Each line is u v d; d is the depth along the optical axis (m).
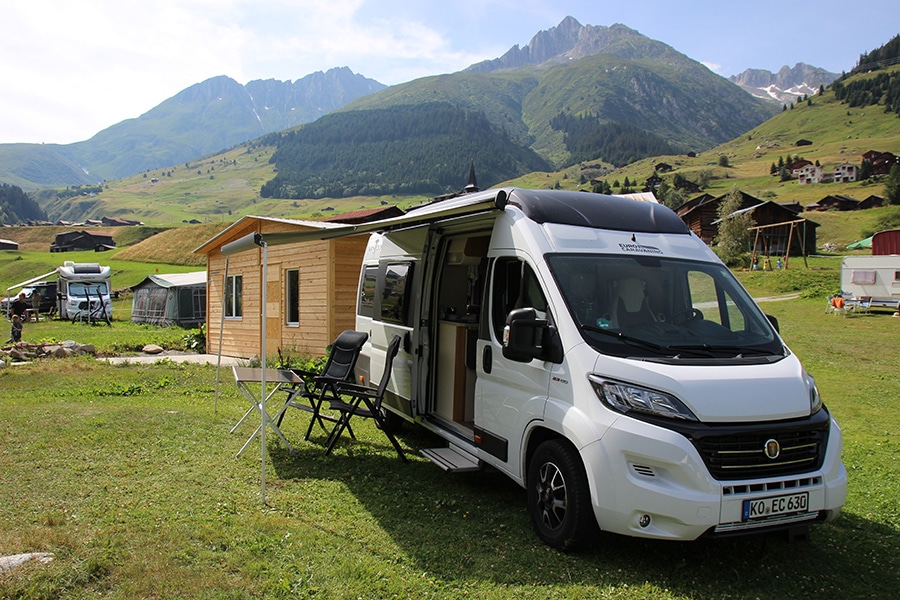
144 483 5.77
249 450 7.05
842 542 4.92
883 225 73.94
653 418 4.09
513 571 4.28
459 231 6.60
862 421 9.51
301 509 5.30
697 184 130.38
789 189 125.44
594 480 4.21
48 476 5.90
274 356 16.14
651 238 5.46
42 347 17.09
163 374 13.34
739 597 4.03
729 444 4.06
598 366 4.39
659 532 4.02
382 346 7.86
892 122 189.12
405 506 5.50
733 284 5.34
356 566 4.21
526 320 4.74
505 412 5.28
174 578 3.92
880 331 21.34
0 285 67.31
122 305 47.88
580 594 3.98
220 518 4.94
